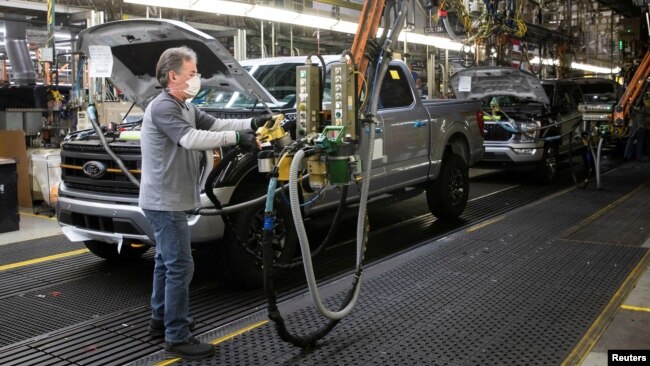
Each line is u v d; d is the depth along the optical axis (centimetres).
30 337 400
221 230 459
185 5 805
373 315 416
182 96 349
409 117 646
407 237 661
